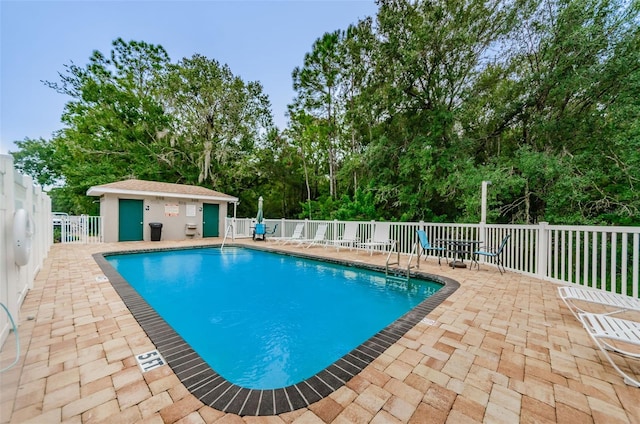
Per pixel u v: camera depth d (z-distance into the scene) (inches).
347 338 137.3
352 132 616.1
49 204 339.3
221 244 434.3
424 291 214.7
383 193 492.4
